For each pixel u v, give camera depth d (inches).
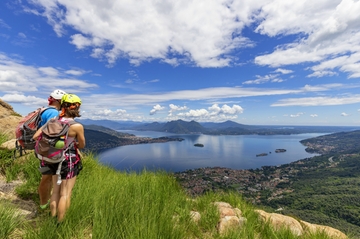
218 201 204.8
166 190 194.7
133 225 109.6
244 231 138.8
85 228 115.1
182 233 123.2
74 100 122.3
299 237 152.3
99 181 193.2
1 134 236.8
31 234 102.2
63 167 115.9
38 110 134.6
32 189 167.0
